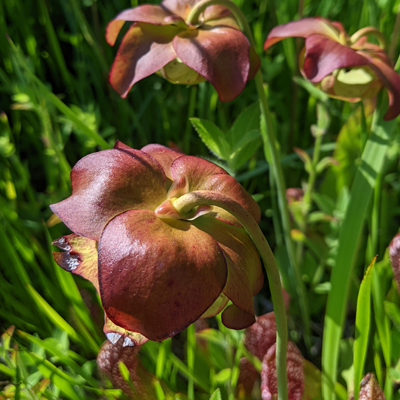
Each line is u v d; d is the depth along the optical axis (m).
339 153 0.46
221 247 0.26
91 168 0.26
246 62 0.31
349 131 0.44
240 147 0.35
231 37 0.31
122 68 0.32
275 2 0.52
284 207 0.38
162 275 0.24
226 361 0.35
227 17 0.32
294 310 0.45
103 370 0.34
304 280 0.46
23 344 0.38
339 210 0.41
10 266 0.41
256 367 0.35
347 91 0.34
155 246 0.25
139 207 0.26
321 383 0.34
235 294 0.25
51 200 0.47
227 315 0.26
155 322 0.24
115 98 0.55
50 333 0.39
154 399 0.34
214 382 0.34
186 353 0.38
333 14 0.53
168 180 0.27
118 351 0.33
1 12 0.53
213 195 0.25
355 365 0.32
